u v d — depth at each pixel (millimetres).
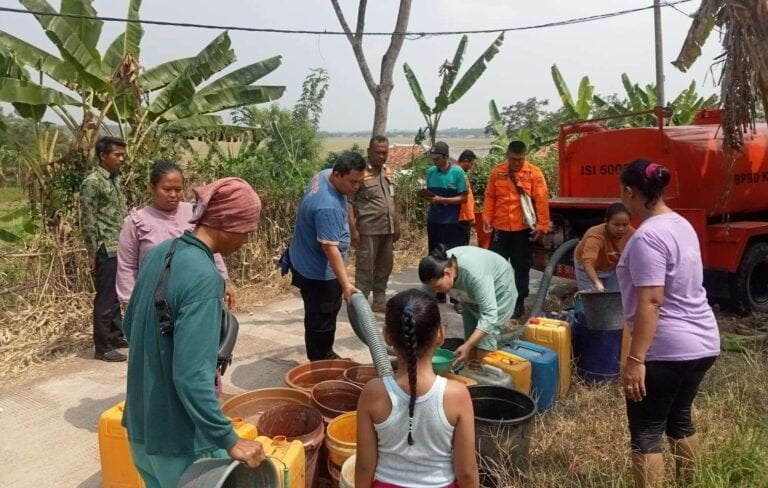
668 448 3232
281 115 11812
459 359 3803
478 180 12188
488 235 7000
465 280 3930
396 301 2107
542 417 4000
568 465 3451
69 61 7051
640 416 2926
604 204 6176
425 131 12805
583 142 6934
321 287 4516
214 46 7461
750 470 3102
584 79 15203
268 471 2143
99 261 5176
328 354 4730
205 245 2129
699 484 2926
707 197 6016
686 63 5055
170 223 4094
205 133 9117
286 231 8539
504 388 3471
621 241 4820
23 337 5586
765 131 6672
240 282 7754
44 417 4242
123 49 7777
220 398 3506
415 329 2041
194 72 7547
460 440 2102
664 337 2791
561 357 4383
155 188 4035
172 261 2062
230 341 2727
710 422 3711
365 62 9062
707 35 4887
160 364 2062
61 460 3689
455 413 2074
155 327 2059
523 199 6199
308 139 12039
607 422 3896
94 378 4914
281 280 7895
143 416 2125
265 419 3152
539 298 5047
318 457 3078
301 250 4488
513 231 6309
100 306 5227
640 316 2723
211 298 2023
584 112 15227
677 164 5938
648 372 2830
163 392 2068
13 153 7551
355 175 4277
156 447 2098
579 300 4867
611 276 4914
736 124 4820
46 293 6055
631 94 16047
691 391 2967
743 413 3705
